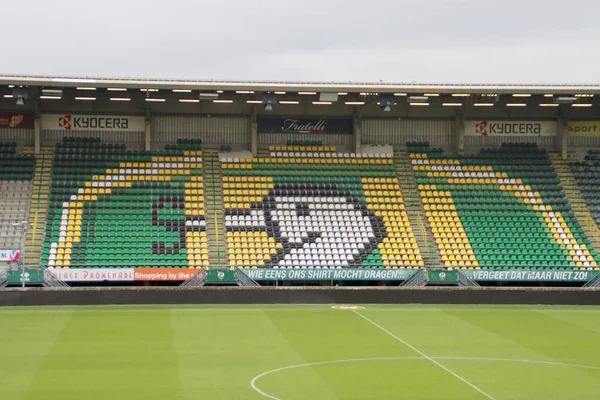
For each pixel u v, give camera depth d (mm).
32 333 33844
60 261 45750
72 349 30562
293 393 24109
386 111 53531
